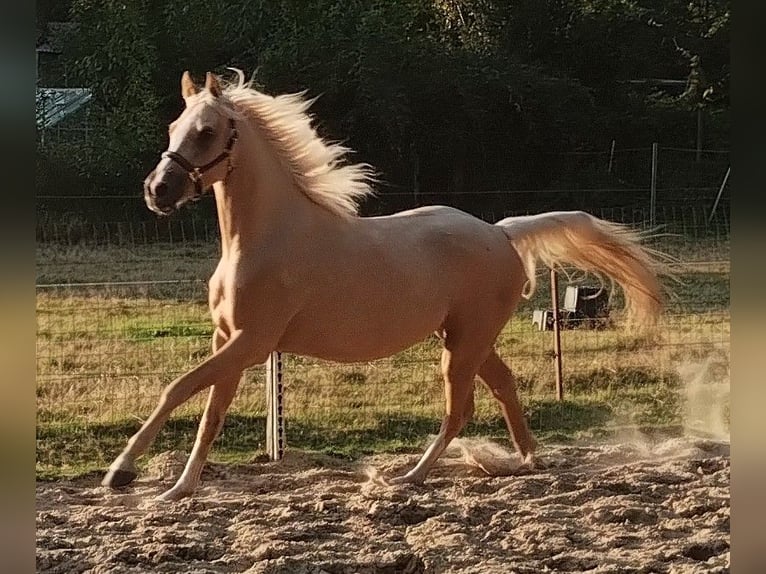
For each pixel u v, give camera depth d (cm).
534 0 2128
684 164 2017
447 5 2192
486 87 1916
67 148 1861
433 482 516
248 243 449
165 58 1934
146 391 720
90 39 1967
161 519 434
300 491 502
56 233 1294
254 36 1947
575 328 938
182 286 1056
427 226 509
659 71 2219
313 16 1942
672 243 1251
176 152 431
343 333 470
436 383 769
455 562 381
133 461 420
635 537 418
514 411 559
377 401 721
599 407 714
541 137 1978
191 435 639
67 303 1007
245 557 387
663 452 591
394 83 1855
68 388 721
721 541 404
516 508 463
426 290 492
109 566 370
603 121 2039
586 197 1884
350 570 371
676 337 901
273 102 464
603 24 2145
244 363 445
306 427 655
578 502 478
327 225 468
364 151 1891
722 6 2220
